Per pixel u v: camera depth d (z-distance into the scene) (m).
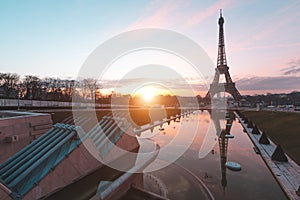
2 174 7.49
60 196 6.37
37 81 65.81
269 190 11.71
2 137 13.52
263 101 100.81
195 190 11.45
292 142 20.94
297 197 10.45
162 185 11.87
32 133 15.97
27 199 5.89
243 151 20.03
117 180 7.34
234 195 11.05
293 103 81.50
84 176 7.64
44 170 6.77
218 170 14.61
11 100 42.84
